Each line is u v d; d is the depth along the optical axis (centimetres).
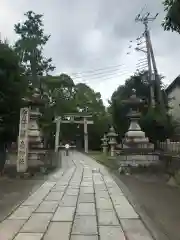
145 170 1470
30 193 945
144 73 2792
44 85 3722
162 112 2164
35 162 1572
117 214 668
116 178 1333
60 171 1658
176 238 500
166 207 741
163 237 505
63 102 4522
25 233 523
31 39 3419
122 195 909
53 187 1074
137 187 1068
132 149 1609
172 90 3095
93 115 5612
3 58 1347
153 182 1188
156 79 2606
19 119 1488
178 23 822
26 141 1410
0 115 1388
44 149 1650
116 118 2592
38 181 1233
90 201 816
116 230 545
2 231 535
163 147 2041
